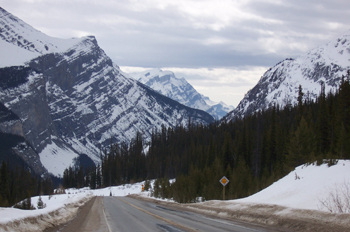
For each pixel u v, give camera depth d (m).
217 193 50.31
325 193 25.66
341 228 17.14
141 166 163.50
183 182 62.25
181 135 167.12
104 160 184.62
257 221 23.11
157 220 23.67
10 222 16.19
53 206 27.55
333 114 61.62
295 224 19.83
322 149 63.06
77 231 18.45
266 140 82.31
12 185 96.94
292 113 123.81
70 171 199.88
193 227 19.72
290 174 35.28
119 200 55.69
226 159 90.06
